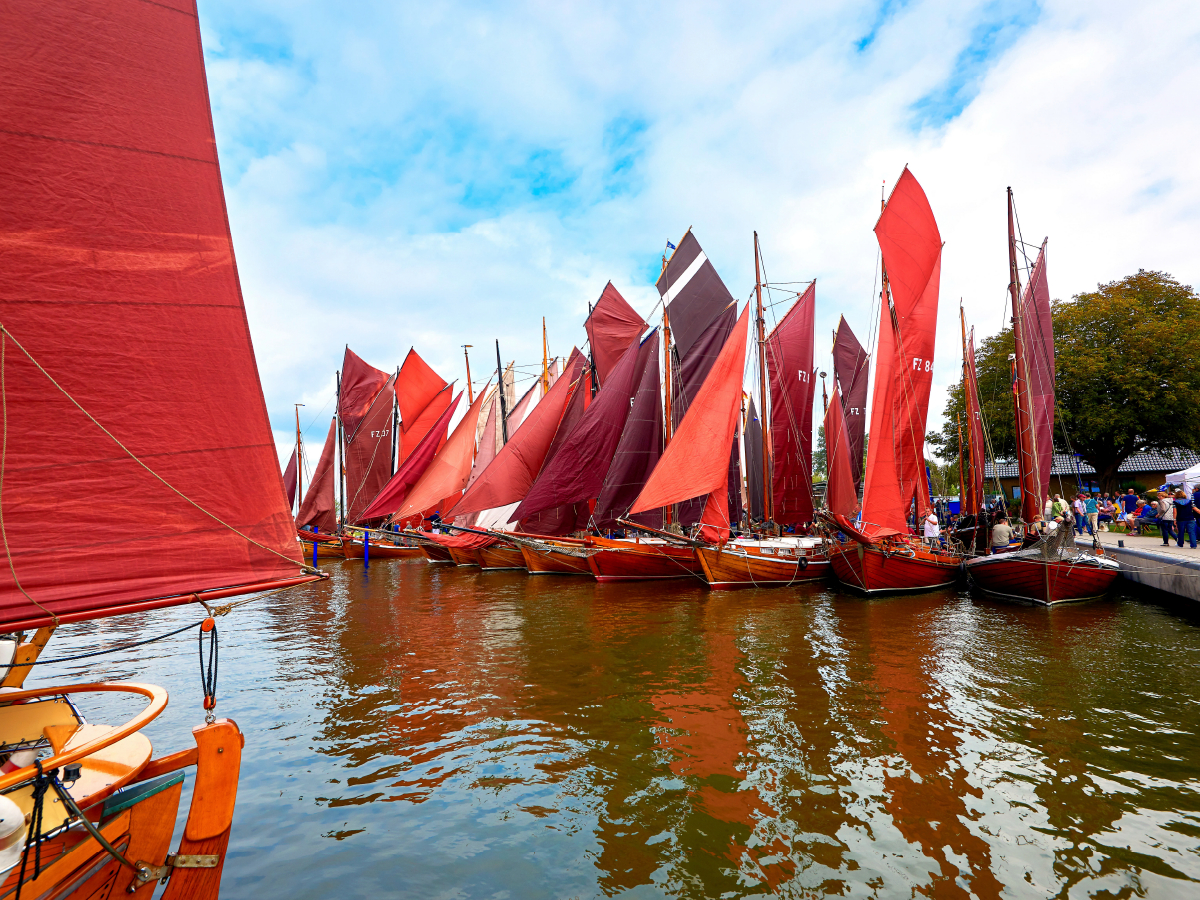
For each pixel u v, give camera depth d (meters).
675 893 5.28
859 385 35.12
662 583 24.94
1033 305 20.64
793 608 18.39
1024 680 10.84
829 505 25.11
